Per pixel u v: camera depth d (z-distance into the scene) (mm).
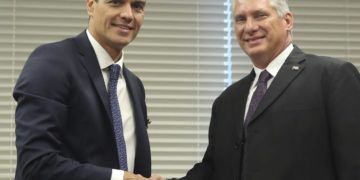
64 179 1551
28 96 1590
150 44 2832
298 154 1802
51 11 2811
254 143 1864
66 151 1669
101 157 1695
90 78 1740
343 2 2963
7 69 2746
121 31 1803
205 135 2816
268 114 1876
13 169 2691
